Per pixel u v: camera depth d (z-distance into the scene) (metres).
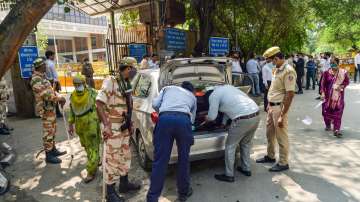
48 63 9.25
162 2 12.21
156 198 3.89
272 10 14.32
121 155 4.32
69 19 38.50
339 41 39.44
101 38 44.38
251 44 16.92
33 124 9.07
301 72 13.41
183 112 3.96
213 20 13.59
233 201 4.04
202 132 4.64
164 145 3.90
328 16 17.53
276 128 4.83
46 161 5.82
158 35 12.05
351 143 6.15
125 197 4.34
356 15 21.59
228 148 4.58
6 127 8.14
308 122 6.51
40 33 22.91
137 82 5.64
